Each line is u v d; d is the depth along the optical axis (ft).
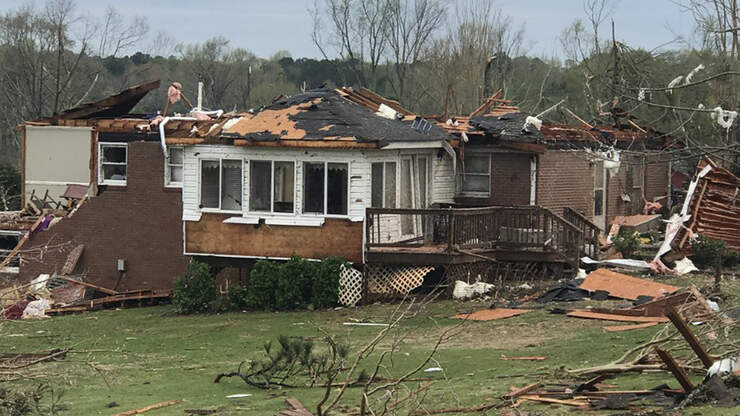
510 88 178.70
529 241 83.71
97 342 71.51
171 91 106.63
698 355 41.88
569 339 59.88
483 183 94.32
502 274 84.33
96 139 110.52
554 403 40.29
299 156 85.20
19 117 191.93
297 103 91.56
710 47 74.84
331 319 77.10
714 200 90.74
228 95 227.20
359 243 83.66
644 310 65.41
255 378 54.13
